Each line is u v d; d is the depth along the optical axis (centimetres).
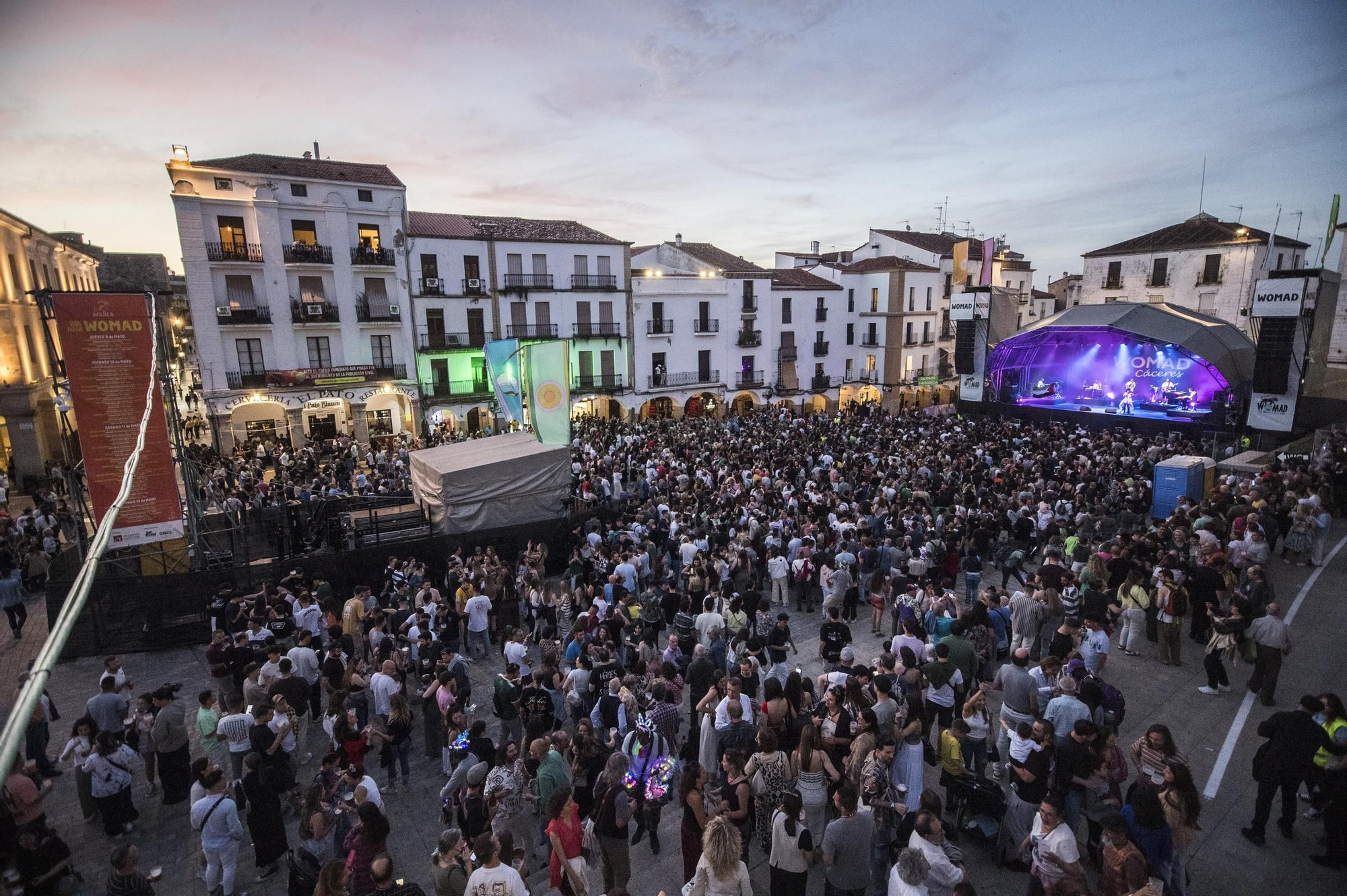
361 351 3256
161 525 1195
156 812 823
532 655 1189
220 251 2889
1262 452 2200
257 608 1138
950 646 847
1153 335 3136
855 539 1355
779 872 584
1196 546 1180
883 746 645
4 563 1289
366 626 1105
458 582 1312
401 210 3259
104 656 1232
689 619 1043
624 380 3978
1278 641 907
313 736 982
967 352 3797
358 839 584
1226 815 736
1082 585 1152
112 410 1151
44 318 1162
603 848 645
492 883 533
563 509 1705
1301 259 3884
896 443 2452
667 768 725
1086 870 665
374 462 2544
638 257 4806
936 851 538
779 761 683
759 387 4431
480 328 3556
